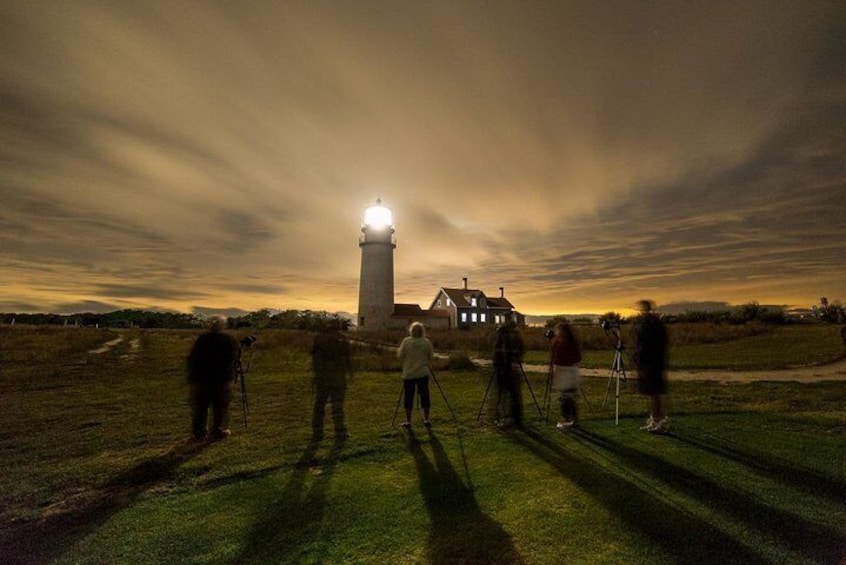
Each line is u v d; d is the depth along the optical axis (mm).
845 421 6797
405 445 6062
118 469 5207
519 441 6137
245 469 5168
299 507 4102
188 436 6648
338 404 8578
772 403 8148
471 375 13055
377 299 46719
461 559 3154
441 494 4336
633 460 5164
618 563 3041
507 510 3930
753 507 3840
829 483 4340
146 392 10367
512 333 7363
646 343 6371
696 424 6789
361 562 3156
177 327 53500
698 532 3434
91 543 3500
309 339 24625
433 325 55094
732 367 13000
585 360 16375
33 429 7090
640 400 8789
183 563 3186
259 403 9219
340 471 5074
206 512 4031
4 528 3773
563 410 6867
